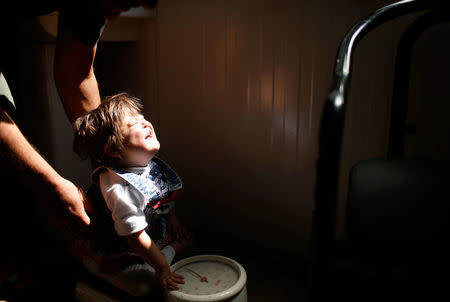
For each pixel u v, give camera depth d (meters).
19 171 0.72
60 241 1.24
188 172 1.40
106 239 0.91
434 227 0.55
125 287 0.91
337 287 0.95
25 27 1.05
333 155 0.45
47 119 1.15
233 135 1.27
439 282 0.53
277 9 1.10
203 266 0.97
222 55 1.22
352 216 0.59
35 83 1.14
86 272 1.05
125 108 0.87
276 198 1.24
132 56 1.40
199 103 1.31
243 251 1.31
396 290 0.58
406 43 0.86
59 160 1.18
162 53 1.33
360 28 0.61
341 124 0.45
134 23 1.31
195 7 1.23
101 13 0.82
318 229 0.46
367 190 0.62
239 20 1.17
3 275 1.09
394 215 0.57
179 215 1.46
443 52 0.90
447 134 0.93
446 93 0.91
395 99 0.90
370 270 0.96
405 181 0.64
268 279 1.17
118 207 0.83
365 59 1.01
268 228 1.28
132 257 0.91
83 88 0.93
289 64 1.12
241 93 1.22
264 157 1.23
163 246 0.98
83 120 0.87
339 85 0.49
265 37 1.14
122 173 0.86
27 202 1.08
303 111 1.12
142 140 0.86
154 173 0.94
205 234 1.41
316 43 1.06
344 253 1.01
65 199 0.75
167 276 0.86
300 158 1.16
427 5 0.65
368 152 1.06
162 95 1.38
